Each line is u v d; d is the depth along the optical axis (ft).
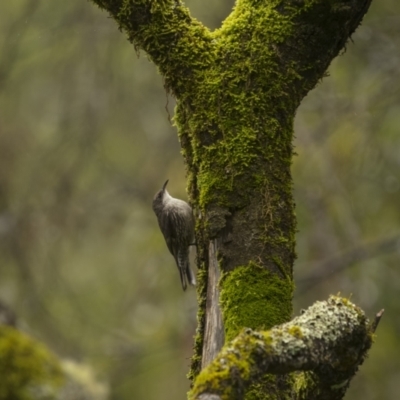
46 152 51.75
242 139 15.47
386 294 47.01
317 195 43.86
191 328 49.49
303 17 15.65
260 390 14.10
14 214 51.08
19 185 52.21
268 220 15.20
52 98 54.54
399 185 42.86
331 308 13.23
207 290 15.72
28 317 52.11
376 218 46.01
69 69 50.29
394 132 43.11
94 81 50.24
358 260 43.65
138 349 55.47
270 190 15.35
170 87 16.33
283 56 15.69
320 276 44.60
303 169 44.16
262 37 15.72
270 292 14.84
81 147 50.90
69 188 51.16
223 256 15.24
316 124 45.88
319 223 44.55
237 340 11.90
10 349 30.86
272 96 15.61
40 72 53.72
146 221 54.29
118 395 56.95
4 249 51.06
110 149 55.83
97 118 50.60
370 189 45.19
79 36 49.19
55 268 52.03
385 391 48.08
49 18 49.03
